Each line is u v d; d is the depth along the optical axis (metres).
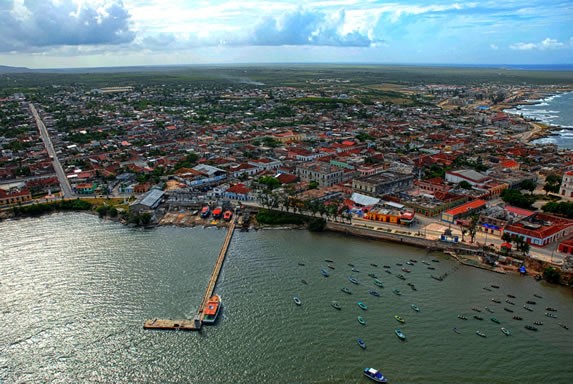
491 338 151.12
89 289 183.88
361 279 191.75
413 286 185.25
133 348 148.75
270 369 138.88
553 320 161.12
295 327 158.12
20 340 152.88
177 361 143.12
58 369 140.38
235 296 178.38
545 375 134.88
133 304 172.88
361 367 138.88
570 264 191.50
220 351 147.00
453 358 141.88
